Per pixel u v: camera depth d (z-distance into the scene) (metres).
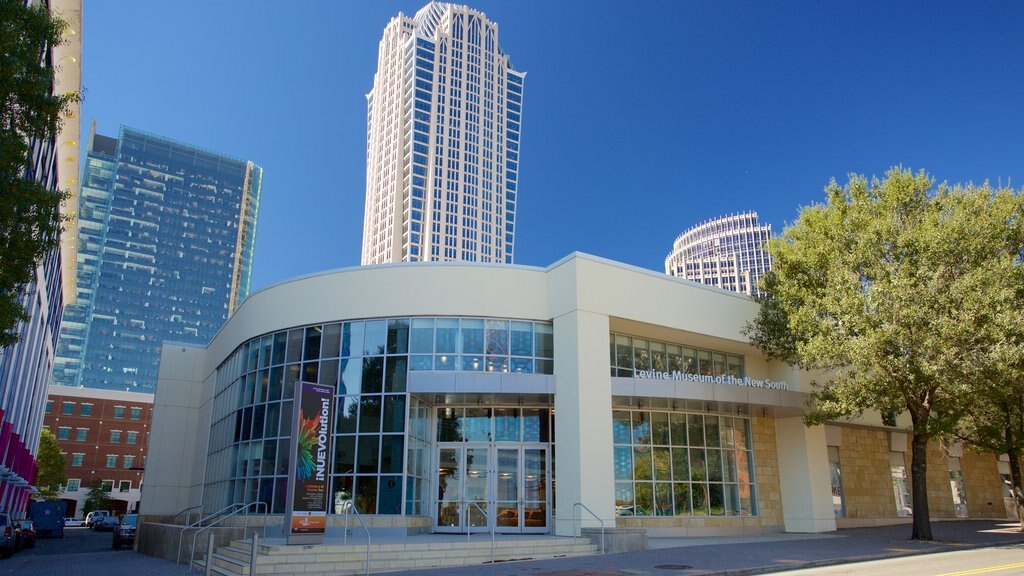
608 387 21.72
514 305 23.59
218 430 29.95
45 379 60.50
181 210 183.62
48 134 12.68
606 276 23.02
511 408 23.83
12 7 11.44
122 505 94.25
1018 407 25.80
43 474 71.19
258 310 26.89
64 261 53.88
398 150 167.62
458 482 23.14
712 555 16.33
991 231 19.25
